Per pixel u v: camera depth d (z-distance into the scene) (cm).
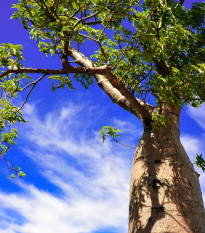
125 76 387
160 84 359
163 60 442
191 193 333
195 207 323
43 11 252
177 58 459
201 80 341
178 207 315
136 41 307
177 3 522
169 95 338
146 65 355
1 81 340
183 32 341
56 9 256
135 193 352
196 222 309
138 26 286
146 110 395
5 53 261
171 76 367
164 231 297
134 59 350
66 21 262
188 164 370
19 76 333
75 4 264
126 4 294
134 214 335
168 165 355
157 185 338
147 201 331
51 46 266
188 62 424
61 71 296
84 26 278
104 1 282
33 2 261
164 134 392
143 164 369
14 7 254
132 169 392
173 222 303
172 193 327
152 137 393
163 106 432
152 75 359
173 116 428
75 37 259
